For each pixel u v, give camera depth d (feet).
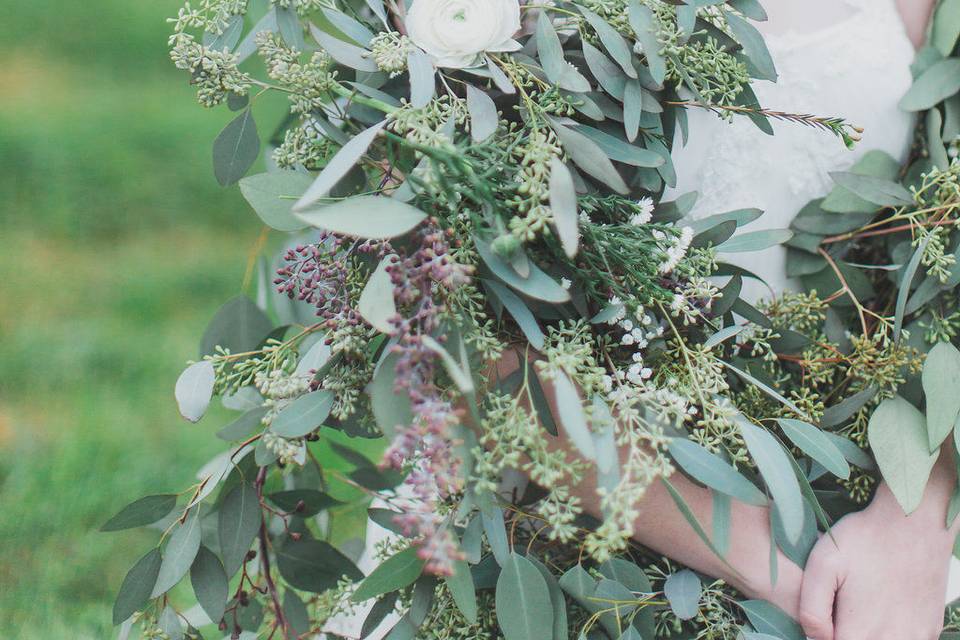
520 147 3.57
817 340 3.96
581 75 3.67
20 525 6.27
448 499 3.68
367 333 3.60
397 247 3.55
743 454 3.59
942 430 3.75
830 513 3.92
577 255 3.66
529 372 3.67
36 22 13.84
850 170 3.96
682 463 3.55
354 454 4.64
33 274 9.61
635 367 3.61
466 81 3.75
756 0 3.83
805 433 3.69
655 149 3.80
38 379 8.02
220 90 3.76
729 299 3.79
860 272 3.96
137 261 10.02
